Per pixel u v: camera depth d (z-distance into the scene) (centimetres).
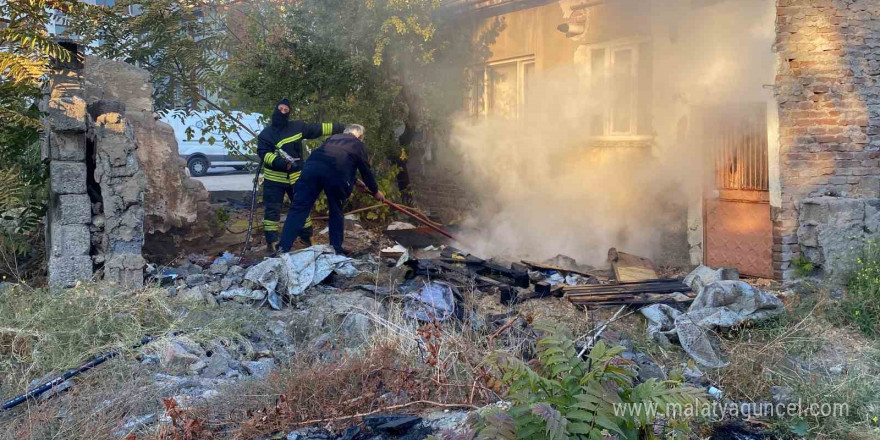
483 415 355
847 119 725
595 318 590
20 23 700
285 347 523
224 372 477
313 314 557
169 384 446
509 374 352
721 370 497
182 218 806
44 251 728
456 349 464
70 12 805
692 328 535
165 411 409
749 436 416
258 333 547
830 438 413
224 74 1005
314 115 987
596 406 319
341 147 754
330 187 749
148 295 552
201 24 960
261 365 488
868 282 623
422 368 451
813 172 715
